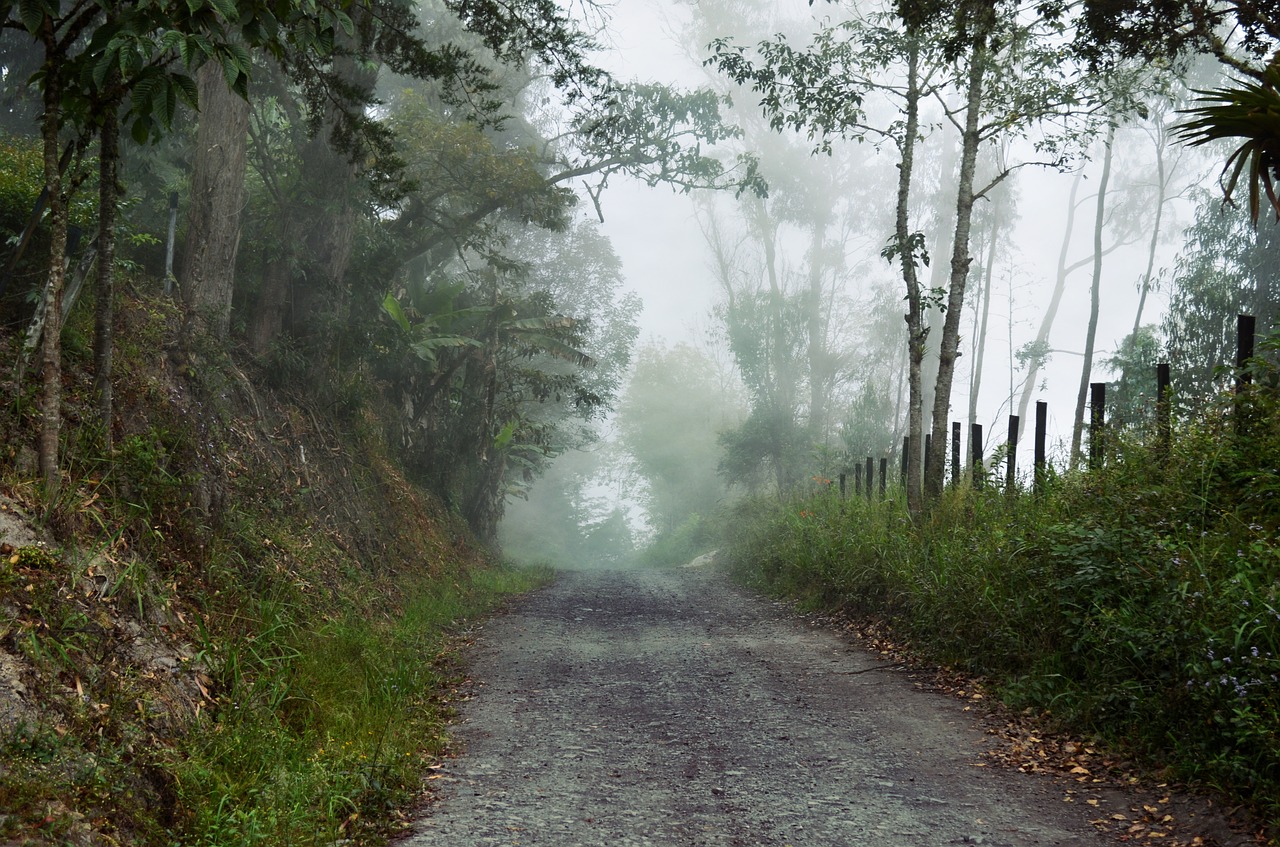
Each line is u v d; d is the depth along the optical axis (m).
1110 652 7.07
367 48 15.58
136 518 7.63
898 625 11.31
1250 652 5.74
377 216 21.06
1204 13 12.53
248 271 16.23
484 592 18.64
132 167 16.44
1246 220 28.53
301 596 9.73
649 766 6.50
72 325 8.89
